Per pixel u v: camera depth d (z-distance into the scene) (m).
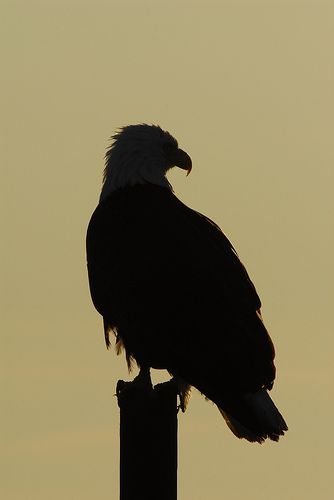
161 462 8.70
